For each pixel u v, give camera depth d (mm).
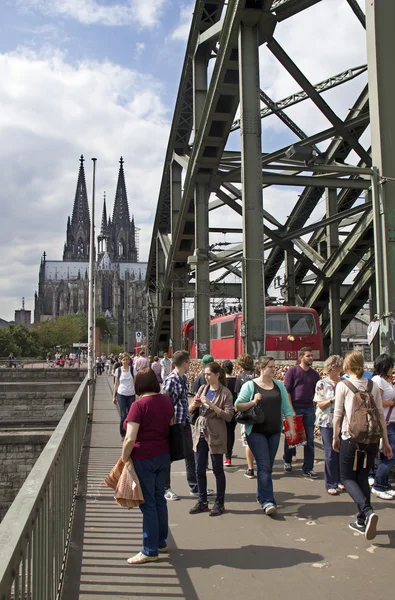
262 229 20391
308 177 28562
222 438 8406
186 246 40438
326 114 26406
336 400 7457
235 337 28578
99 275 182875
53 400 35594
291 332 27922
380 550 6578
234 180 31359
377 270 13070
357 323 73938
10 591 2895
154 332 61656
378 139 13266
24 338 117562
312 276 44594
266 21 21312
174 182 40312
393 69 13406
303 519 7898
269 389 8516
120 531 7484
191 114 34281
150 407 6508
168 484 9312
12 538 3184
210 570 6031
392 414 8891
